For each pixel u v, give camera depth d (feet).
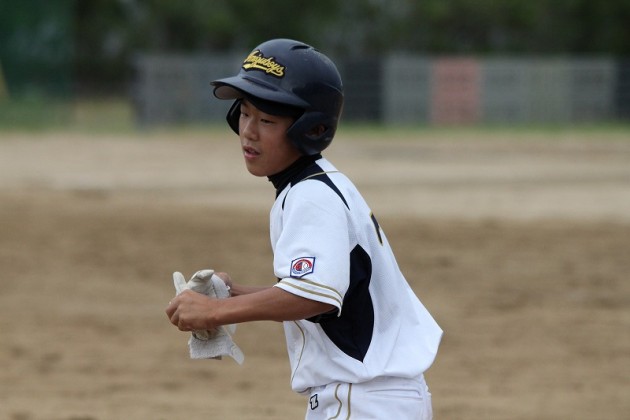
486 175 226.99
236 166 240.32
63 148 276.82
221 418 75.46
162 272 125.29
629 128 380.78
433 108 393.09
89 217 161.68
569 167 246.27
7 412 76.43
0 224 153.48
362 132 353.92
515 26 564.71
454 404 79.56
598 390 84.12
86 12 566.36
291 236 38.14
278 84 38.63
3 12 343.46
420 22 571.28
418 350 40.04
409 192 196.13
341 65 388.78
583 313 109.29
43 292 115.55
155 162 246.68
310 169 39.60
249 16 556.92
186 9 555.69
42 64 348.38
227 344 39.96
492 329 102.73
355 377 39.01
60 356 92.68
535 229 155.22
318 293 37.29
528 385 85.25
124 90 529.45
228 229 152.35
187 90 368.48
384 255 39.99
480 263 131.23
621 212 173.88
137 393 82.17
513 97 400.88
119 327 102.83
